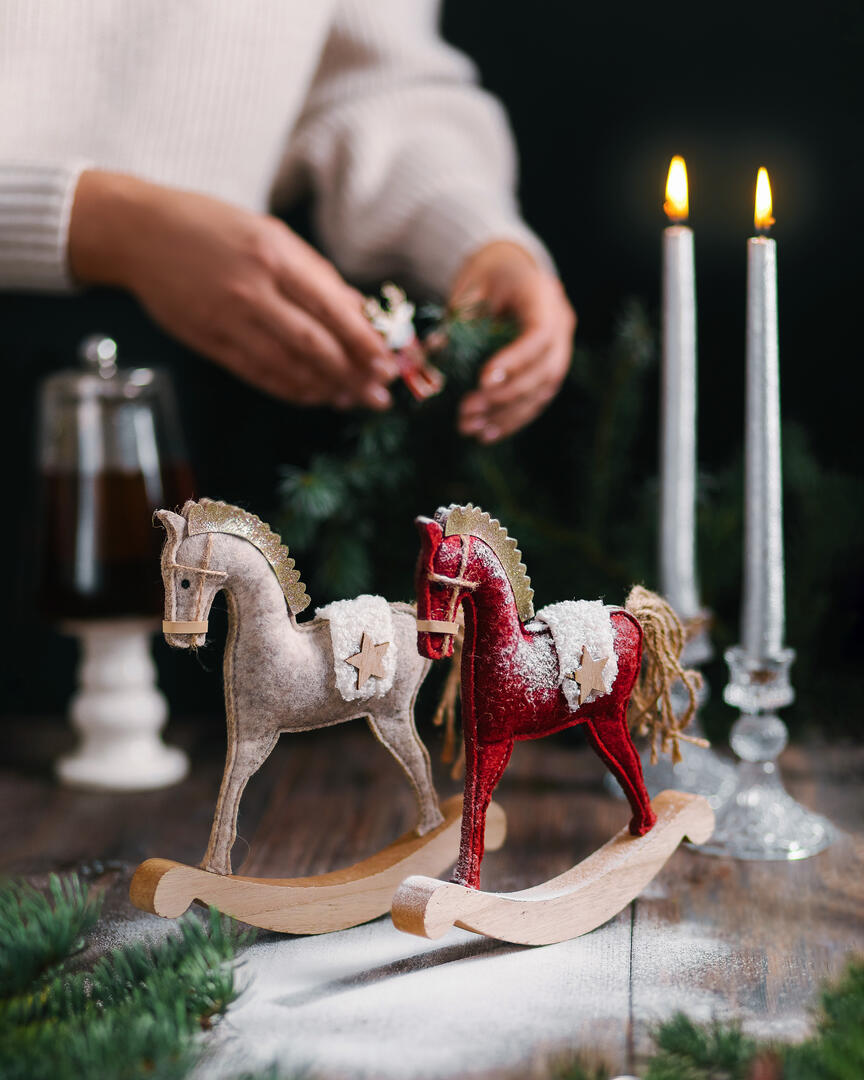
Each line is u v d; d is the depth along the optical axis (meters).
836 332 1.41
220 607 0.76
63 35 1.12
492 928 0.67
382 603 0.73
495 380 1.06
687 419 0.99
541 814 0.96
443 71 1.40
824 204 1.39
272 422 1.47
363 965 0.68
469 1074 0.56
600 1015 0.62
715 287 1.43
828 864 0.84
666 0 1.40
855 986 0.60
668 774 1.01
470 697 0.69
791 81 1.39
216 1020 0.62
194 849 0.91
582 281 1.46
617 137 1.43
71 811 1.01
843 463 1.43
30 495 1.48
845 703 1.17
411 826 0.94
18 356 1.46
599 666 0.71
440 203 1.29
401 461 1.17
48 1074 0.52
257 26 1.20
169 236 1.02
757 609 0.87
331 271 1.06
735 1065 0.56
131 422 1.06
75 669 1.52
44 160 1.06
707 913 0.76
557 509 1.43
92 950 0.71
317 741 1.19
